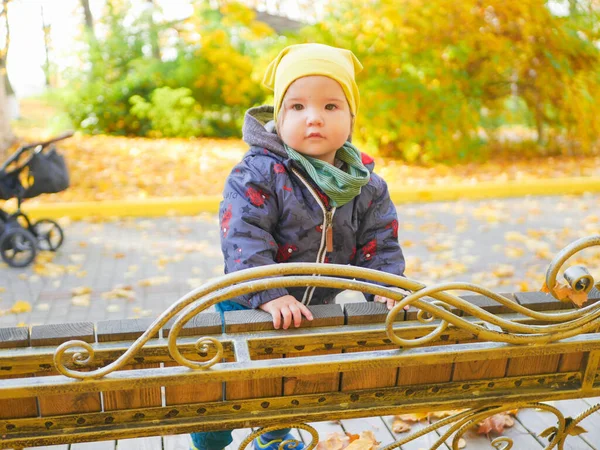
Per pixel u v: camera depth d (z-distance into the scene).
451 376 1.74
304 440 2.39
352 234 1.97
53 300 4.16
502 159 9.66
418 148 8.92
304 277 1.43
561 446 1.93
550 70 9.44
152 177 7.95
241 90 11.41
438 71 9.02
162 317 1.39
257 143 1.85
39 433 1.53
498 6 8.99
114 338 1.55
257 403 1.63
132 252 5.16
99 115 11.44
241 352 1.53
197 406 1.60
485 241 5.47
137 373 1.44
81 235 5.63
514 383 1.78
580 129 9.80
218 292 1.41
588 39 9.69
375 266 2.02
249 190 1.81
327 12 9.13
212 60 11.39
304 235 1.88
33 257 4.77
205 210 6.46
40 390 1.40
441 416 2.53
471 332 1.57
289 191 1.83
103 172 8.14
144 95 11.59
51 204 6.29
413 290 1.49
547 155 10.10
